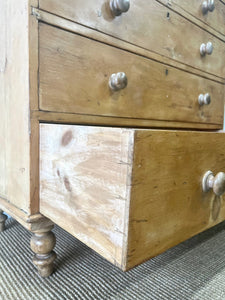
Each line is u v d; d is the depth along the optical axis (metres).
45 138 0.45
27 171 0.47
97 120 0.58
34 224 0.50
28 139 0.46
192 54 0.81
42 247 0.53
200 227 0.41
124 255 0.29
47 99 0.47
